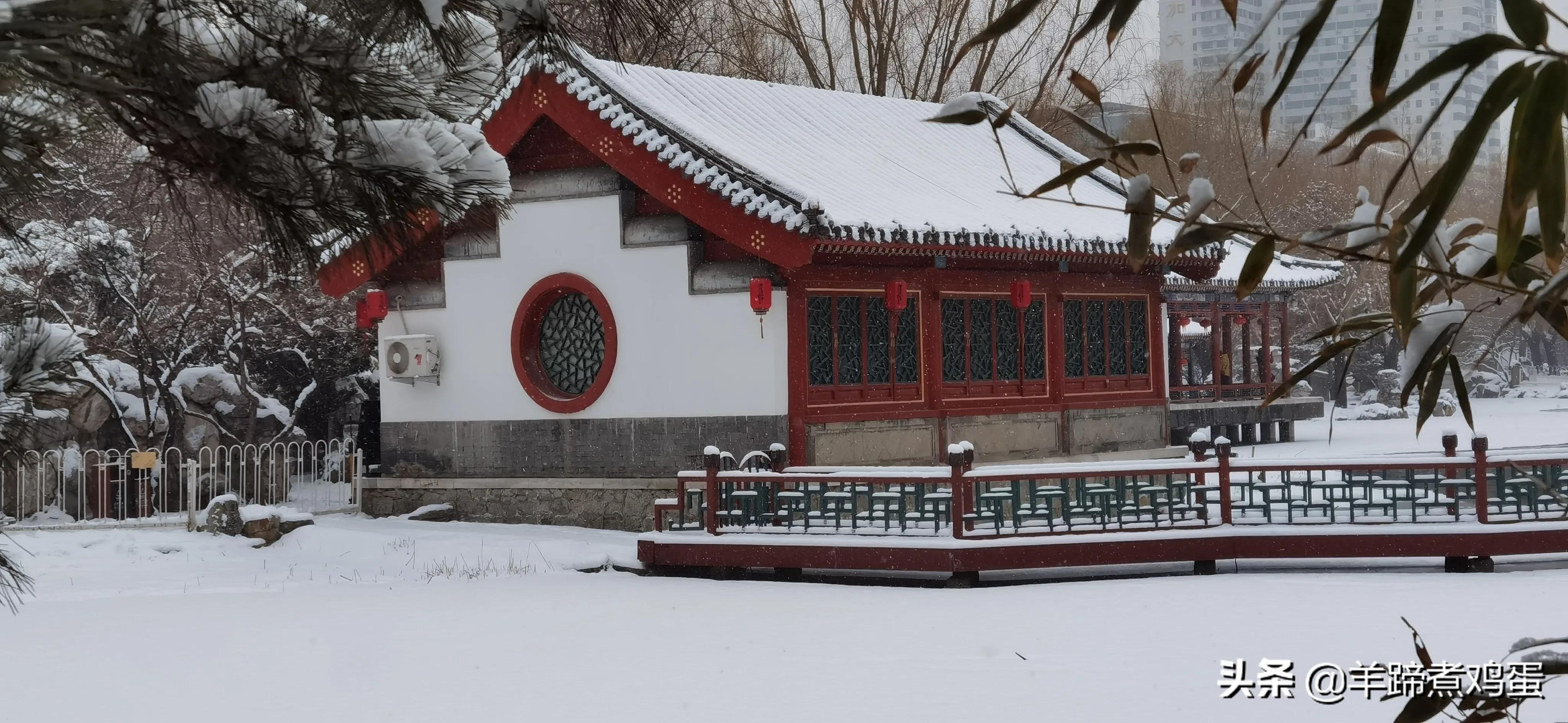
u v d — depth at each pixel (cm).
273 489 1966
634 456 1744
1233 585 1267
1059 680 886
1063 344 2025
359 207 329
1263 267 225
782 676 923
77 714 867
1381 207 196
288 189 322
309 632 1135
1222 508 1370
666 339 1719
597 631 1109
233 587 1418
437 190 340
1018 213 1917
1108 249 1919
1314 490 2020
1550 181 188
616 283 1750
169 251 2102
